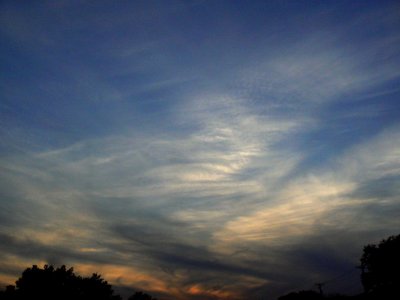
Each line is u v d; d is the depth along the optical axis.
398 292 33.47
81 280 27.70
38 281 25.92
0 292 25.53
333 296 42.12
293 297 52.81
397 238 35.44
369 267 36.97
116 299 29.03
